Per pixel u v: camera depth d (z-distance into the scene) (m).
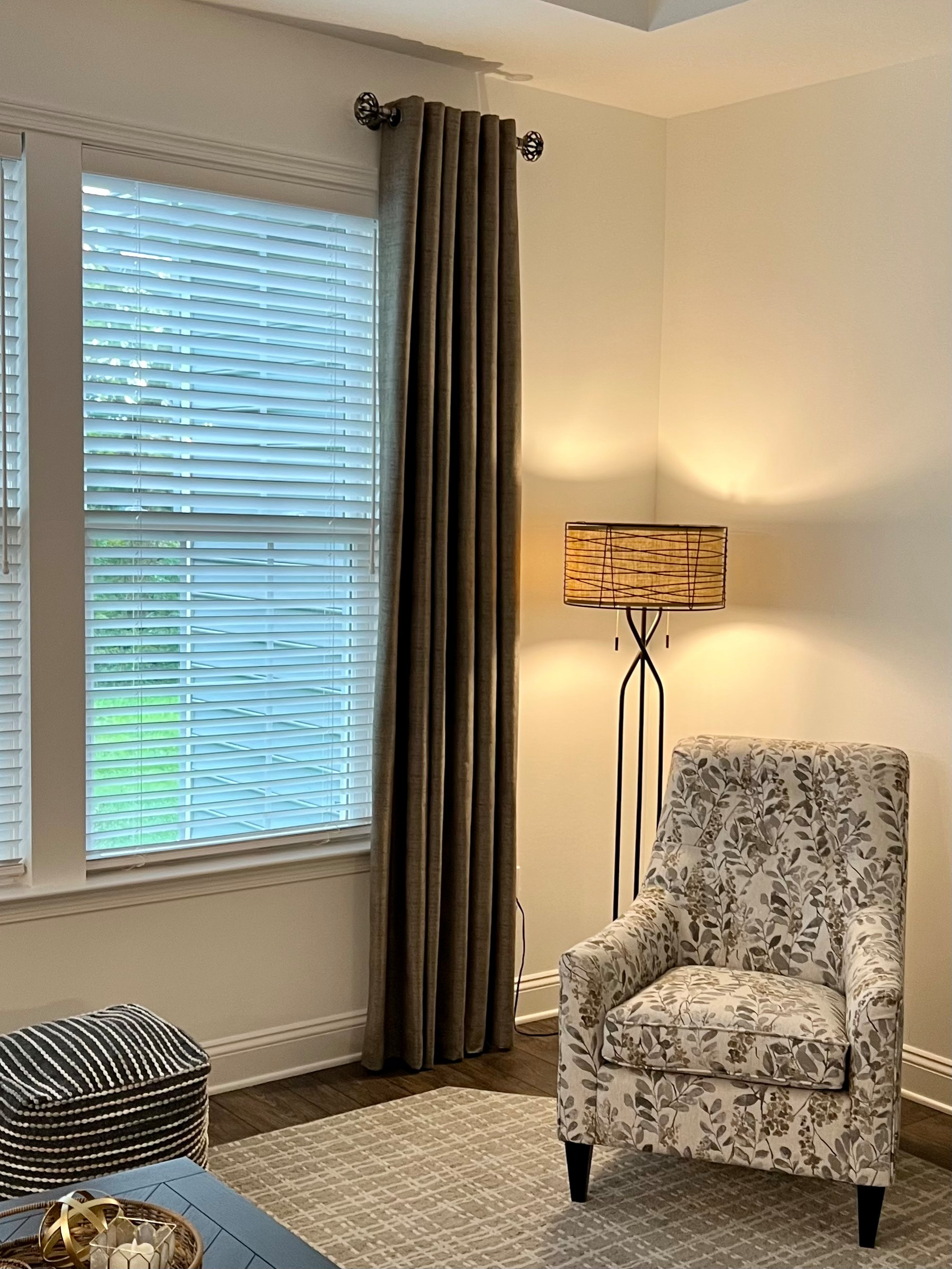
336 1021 3.75
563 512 4.16
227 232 3.42
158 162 3.27
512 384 3.76
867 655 3.76
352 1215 2.87
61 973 3.26
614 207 4.19
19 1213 1.87
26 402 3.12
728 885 3.36
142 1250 1.63
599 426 4.22
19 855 3.25
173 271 3.34
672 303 4.32
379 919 3.65
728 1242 2.79
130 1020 2.79
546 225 4.02
